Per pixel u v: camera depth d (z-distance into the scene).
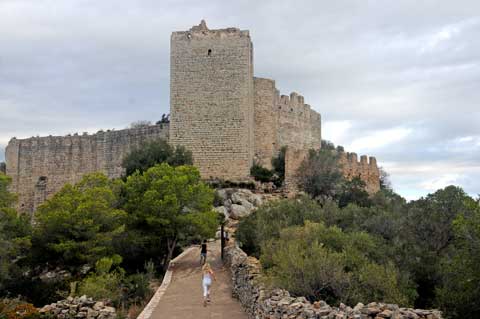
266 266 26.97
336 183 66.19
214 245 51.97
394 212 44.97
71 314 25.64
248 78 68.19
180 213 44.88
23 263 44.50
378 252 30.64
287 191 65.94
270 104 76.25
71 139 85.12
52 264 44.94
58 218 43.62
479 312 20.97
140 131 79.12
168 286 32.66
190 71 68.56
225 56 68.19
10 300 35.16
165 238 46.47
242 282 26.52
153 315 24.80
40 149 86.75
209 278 27.47
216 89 67.88
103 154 82.38
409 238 35.84
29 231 45.91
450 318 20.16
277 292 19.30
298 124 82.06
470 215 29.12
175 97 68.56
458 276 22.17
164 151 65.12
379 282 23.39
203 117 67.75
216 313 24.83
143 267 46.47
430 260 31.11
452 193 36.44
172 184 45.09
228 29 68.56
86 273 42.12
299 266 22.33
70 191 48.44
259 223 39.50
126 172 65.50
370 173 79.06
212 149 67.19
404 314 14.41
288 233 30.56
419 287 29.58
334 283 22.20
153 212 44.25
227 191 61.81
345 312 14.40
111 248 44.28
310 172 66.38
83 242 42.69
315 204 44.84
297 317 15.49
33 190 86.38
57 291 38.72
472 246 22.11
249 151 68.69
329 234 30.94
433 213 36.12
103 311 25.80
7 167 88.56
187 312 25.27
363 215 42.59
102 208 45.03
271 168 73.56
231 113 67.38
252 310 22.17
